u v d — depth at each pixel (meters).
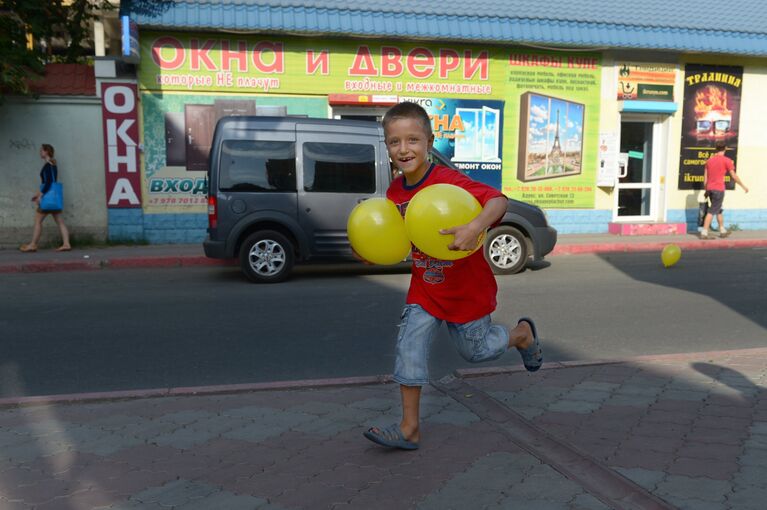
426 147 3.25
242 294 8.69
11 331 6.68
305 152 9.55
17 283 9.62
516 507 2.91
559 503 2.94
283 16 12.99
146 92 12.98
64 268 10.97
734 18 15.98
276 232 9.52
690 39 14.96
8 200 12.68
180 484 3.20
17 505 3.00
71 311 7.64
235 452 3.57
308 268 11.08
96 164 12.94
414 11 13.67
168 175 13.20
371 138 9.78
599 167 15.38
